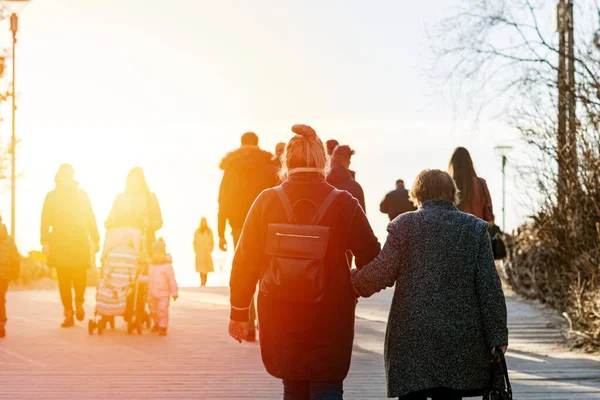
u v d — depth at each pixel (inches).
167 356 393.7
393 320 214.8
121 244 466.0
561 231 507.5
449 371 209.5
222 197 433.4
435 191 221.3
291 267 204.1
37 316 562.6
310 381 207.2
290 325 205.0
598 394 305.1
